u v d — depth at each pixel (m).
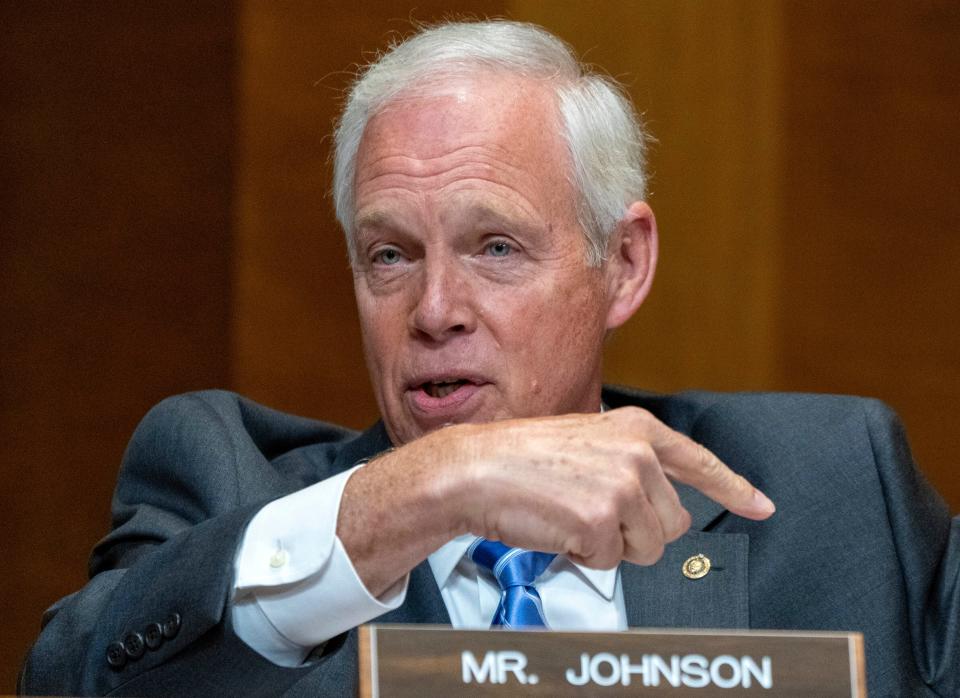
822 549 3.26
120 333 6.67
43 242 6.70
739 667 1.94
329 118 6.76
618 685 1.92
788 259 7.04
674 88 7.06
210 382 6.64
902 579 3.22
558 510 2.32
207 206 6.69
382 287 3.22
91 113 6.71
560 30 6.98
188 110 6.70
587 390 3.38
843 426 3.43
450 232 3.16
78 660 2.67
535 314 3.19
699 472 2.43
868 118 7.12
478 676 1.91
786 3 7.10
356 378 6.78
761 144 7.06
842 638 1.95
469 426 2.46
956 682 3.14
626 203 3.46
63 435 6.65
